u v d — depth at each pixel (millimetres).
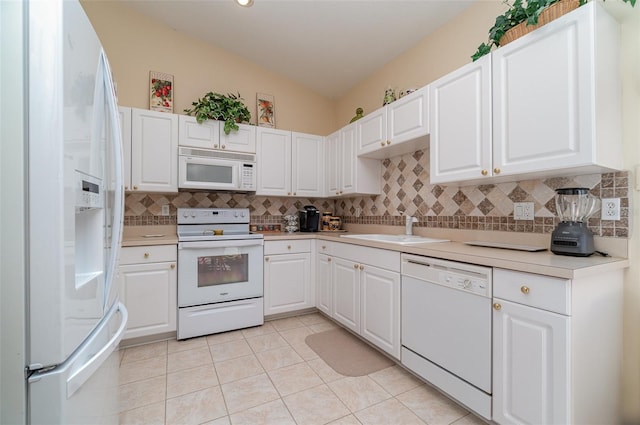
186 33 2904
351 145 2869
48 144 677
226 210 2986
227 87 3115
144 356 2092
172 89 2818
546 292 1131
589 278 1146
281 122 3418
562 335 1079
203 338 2416
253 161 2939
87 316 834
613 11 1359
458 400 1472
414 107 2088
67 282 710
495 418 1300
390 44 2611
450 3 2076
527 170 1409
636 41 1308
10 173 655
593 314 1163
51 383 691
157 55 2777
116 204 1106
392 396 1645
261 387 1727
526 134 1408
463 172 1725
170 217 2842
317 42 2766
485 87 1596
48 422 691
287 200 3492
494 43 1658
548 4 1334
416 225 2500
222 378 1816
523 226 1742
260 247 2707
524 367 1195
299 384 1757
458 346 1479
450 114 1809
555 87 1295
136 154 2445
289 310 2854
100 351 891
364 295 2205
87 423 857
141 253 2250
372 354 2131
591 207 1395
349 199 3451
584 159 1200
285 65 3236
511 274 1250
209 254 2479
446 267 1552
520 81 1434
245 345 2283
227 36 2887
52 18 684
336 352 2162
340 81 3383
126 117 2414
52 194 681
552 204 1604
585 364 1124
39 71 671
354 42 2670
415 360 1740
